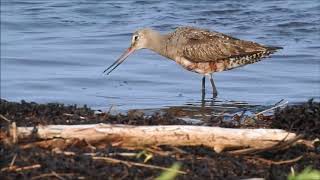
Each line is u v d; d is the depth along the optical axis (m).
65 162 8.91
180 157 9.41
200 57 17.38
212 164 9.32
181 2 26.38
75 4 26.94
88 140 9.43
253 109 15.10
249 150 9.64
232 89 17.56
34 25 24.92
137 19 24.91
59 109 10.95
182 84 18.20
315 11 24.72
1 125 9.76
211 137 9.66
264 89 17.56
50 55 21.39
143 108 15.25
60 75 19.34
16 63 20.61
